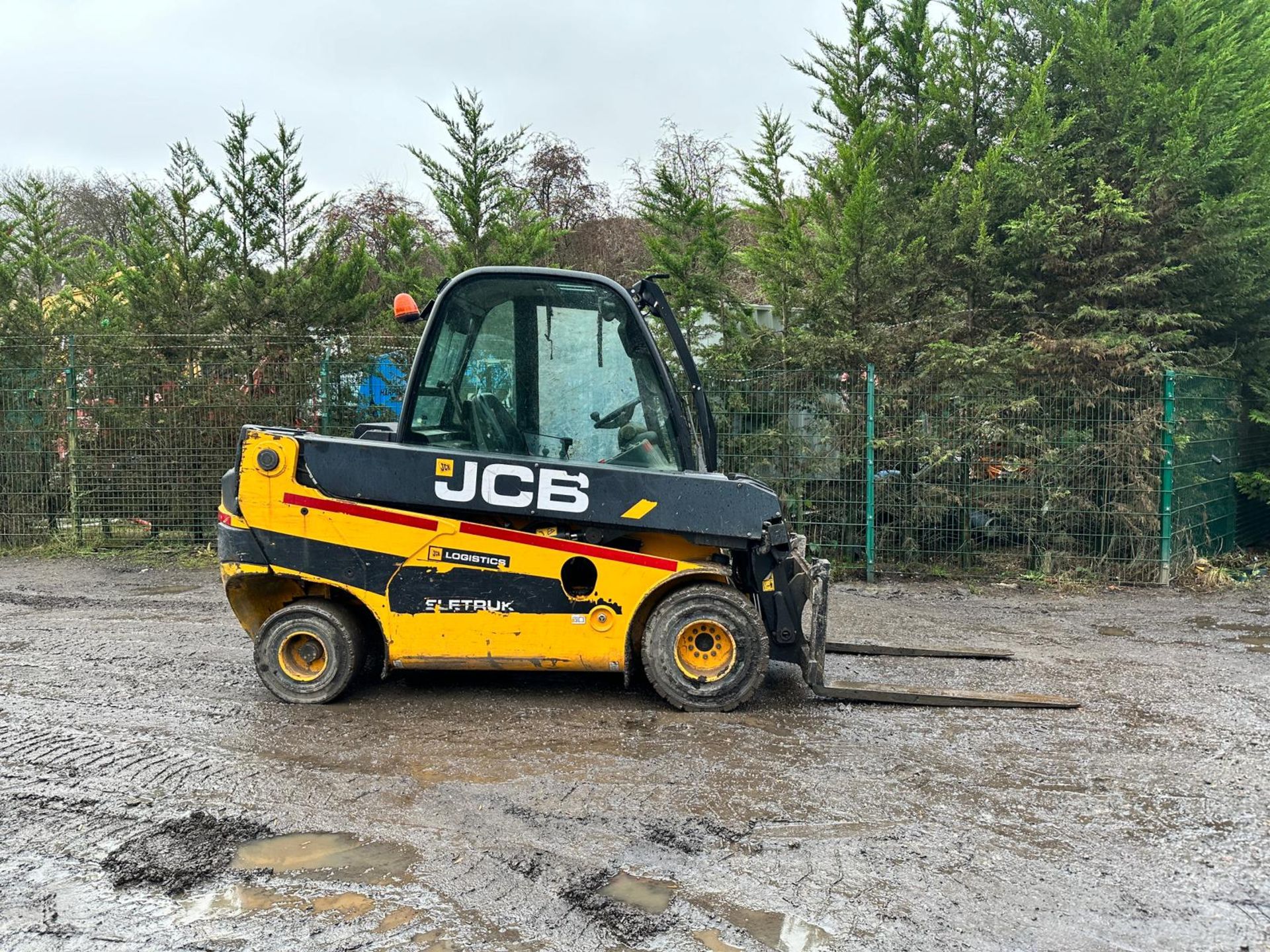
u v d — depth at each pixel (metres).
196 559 10.05
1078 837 3.60
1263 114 9.60
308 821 3.68
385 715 4.98
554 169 19.70
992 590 8.76
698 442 5.40
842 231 9.55
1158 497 8.94
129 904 3.09
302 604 5.20
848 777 4.16
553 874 3.26
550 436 5.13
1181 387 9.01
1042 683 5.72
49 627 7.07
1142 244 9.07
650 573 5.03
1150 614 7.86
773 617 5.23
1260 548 11.23
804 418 9.59
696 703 5.05
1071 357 9.07
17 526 10.73
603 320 5.14
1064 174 9.48
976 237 9.63
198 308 10.76
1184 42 9.55
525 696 5.31
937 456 9.05
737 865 3.34
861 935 2.90
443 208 11.00
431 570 5.07
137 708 5.11
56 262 13.20
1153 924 2.99
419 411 5.19
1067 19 10.07
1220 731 4.84
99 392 10.48
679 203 10.52
